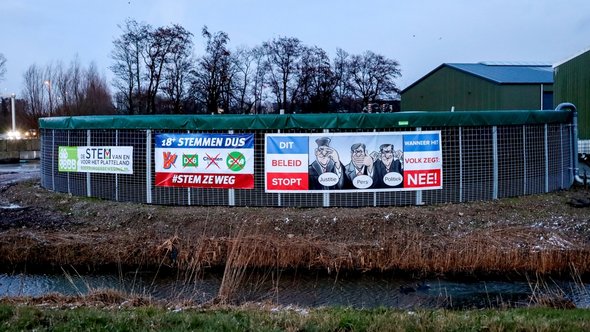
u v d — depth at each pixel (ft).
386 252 29.40
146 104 178.09
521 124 39.37
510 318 17.06
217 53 190.70
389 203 36.52
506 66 123.95
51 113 169.89
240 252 28.89
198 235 32.14
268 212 35.45
